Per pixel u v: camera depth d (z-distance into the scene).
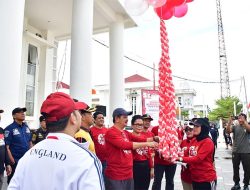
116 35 11.58
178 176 9.48
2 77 5.40
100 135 5.07
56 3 10.38
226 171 10.44
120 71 11.54
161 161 5.71
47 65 12.60
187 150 4.49
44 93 12.28
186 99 51.44
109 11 11.04
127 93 37.59
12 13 5.62
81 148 1.51
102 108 6.43
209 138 4.15
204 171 4.11
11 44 5.55
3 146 4.87
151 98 9.55
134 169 5.24
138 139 5.03
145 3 4.26
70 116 1.60
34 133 6.09
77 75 8.05
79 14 8.26
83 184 1.38
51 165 1.44
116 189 4.16
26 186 1.46
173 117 4.08
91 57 8.31
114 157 4.23
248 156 7.04
